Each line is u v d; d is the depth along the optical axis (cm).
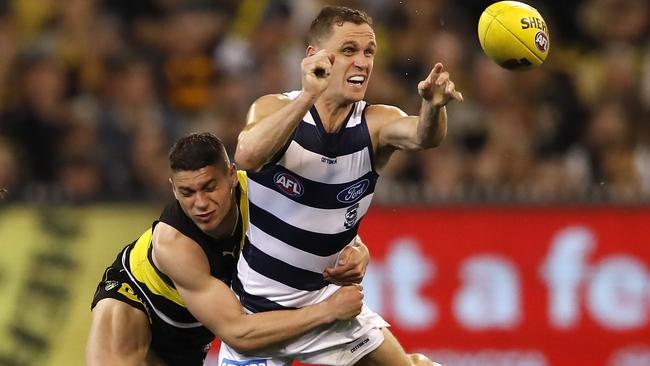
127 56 4391
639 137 4341
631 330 3597
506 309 3581
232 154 4138
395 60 4241
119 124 4178
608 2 4628
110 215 3547
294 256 2225
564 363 3578
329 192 2167
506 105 4288
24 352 3478
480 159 4147
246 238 2273
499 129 4212
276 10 4412
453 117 4222
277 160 2136
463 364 3559
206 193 2247
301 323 2222
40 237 3528
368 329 2359
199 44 4409
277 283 2255
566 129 4312
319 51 2122
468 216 3600
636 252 3619
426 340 3556
